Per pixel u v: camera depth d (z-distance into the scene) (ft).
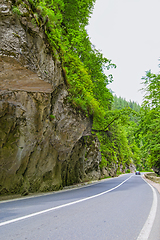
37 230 10.66
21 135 28.66
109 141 96.17
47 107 32.91
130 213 16.14
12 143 27.14
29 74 21.86
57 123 37.70
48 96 31.68
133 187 45.44
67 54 40.91
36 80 23.39
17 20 20.25
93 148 79.56
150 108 54.90
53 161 38.09
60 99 37.47
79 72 46.24
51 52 26.99
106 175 114.32
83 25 54.60
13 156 26.99
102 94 66.39
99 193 32.24
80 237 9.75
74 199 24.31
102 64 63.87
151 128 62.28
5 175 26.05
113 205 19.97
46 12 25.80
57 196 27.91
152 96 50.49
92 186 49.85
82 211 16.33
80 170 60.54
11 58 18.90
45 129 33.78
